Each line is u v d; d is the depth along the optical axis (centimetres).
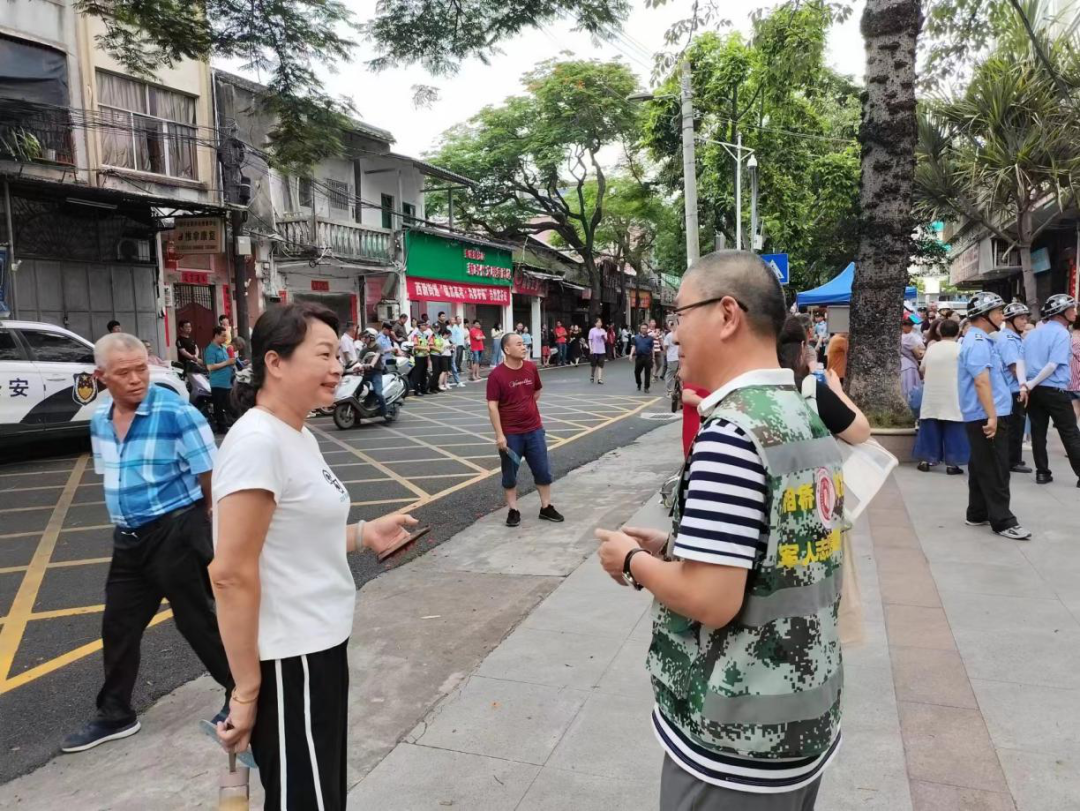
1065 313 691
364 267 2042
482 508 708
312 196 1958
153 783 290
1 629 453
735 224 2541
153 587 322
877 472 246
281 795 185
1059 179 1127
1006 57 1172
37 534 655
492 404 634
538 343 3203
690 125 1420
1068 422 690
